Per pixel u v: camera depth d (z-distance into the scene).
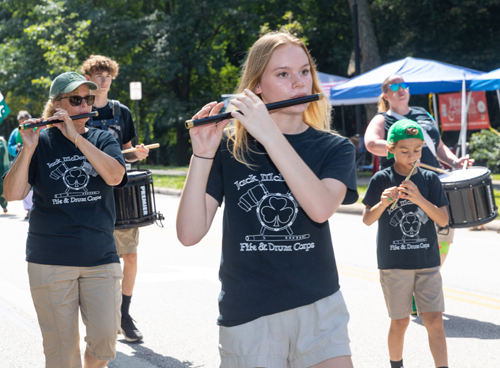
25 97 29.22
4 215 12.15
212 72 31.88
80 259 3.28
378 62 22.83
